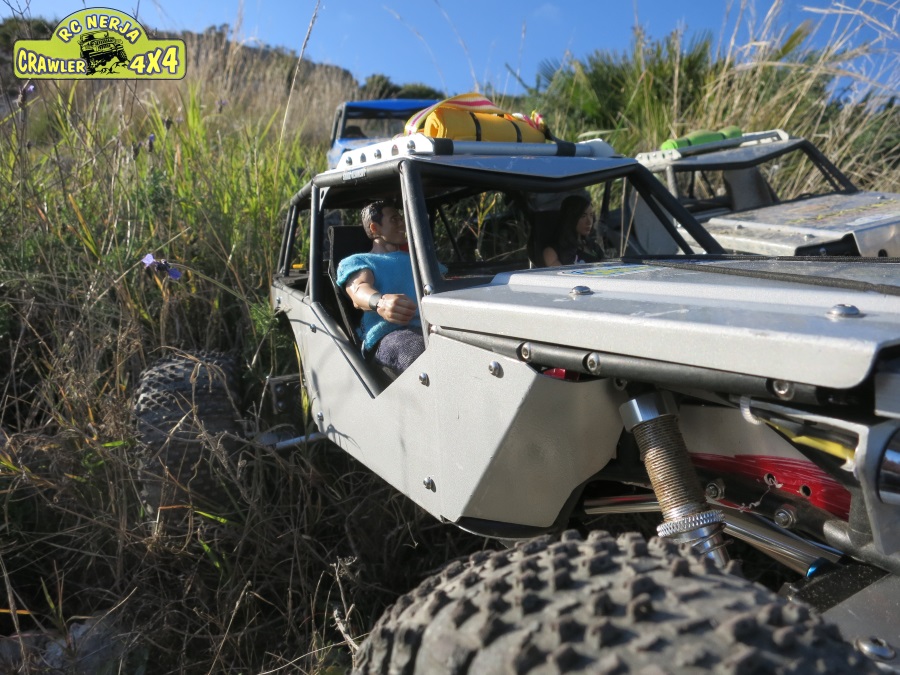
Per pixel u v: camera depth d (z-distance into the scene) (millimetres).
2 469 2973
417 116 2957
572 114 9148
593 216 3281
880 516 1314
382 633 1391
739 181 5906
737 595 1183
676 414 1788
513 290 2090
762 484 1850
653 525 2920
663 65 8680
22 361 3977
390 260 2875
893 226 4453
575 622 1161
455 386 2020
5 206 4500
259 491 3061
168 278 3857
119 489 3121
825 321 1397
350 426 2770
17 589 3053
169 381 3234
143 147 5066
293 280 3748
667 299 1775
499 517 2031
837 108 7820
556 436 1861
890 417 1279
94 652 2568
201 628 2666
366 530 3158
